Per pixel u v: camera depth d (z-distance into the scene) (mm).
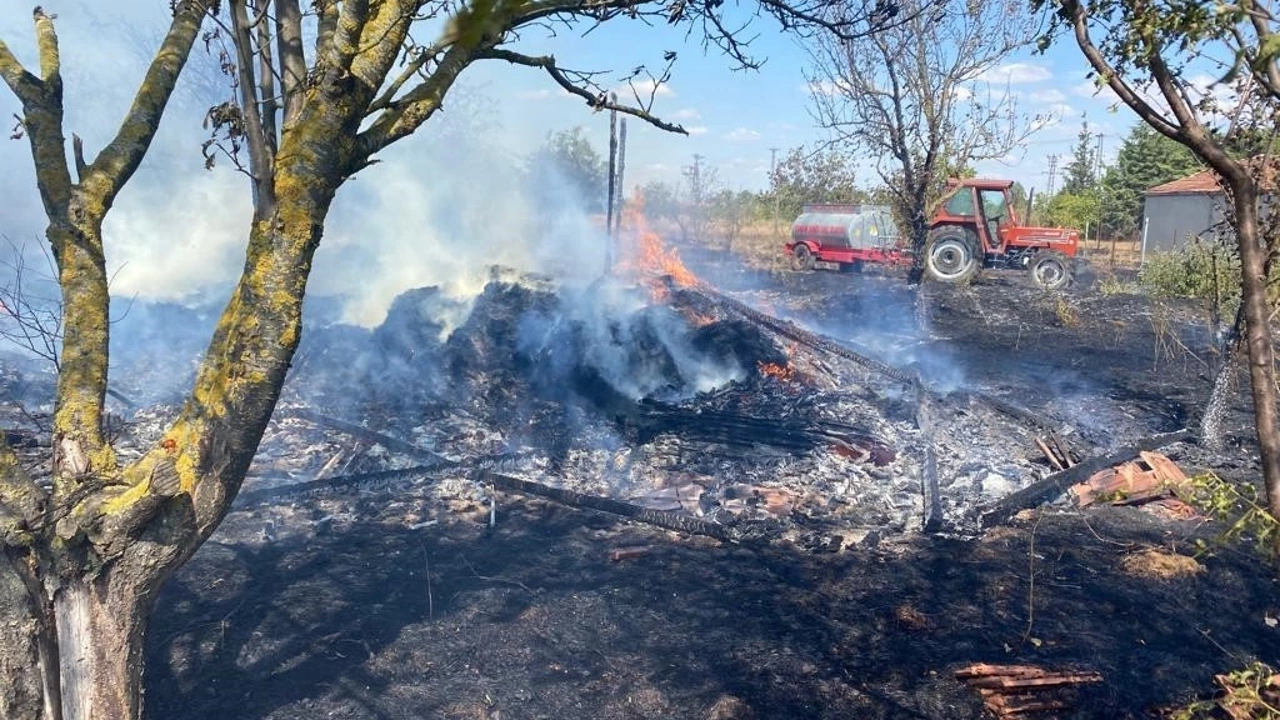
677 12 3166
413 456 7855
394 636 4766
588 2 2742
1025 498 7176
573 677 4465
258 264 2436
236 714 3992
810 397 9633
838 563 5996
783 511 6973
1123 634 5004
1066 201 40969
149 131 2742
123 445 7750
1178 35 1961
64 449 2482
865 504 7207
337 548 6000
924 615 5223
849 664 4664
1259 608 5355
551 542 6238
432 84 2590
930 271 21703
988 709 4273
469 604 5168
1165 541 6402
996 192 21984
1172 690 4418
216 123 2561
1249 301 2129
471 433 8570
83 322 2584
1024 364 12727
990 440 8938
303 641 4676
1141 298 18531
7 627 2377
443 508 6832
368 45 2412
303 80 2594
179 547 2547
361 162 2512
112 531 2426
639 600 5336
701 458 8016
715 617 5160
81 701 2531
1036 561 6047
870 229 23953
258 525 6363
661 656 4699
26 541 2373
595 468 7953
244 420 2498
